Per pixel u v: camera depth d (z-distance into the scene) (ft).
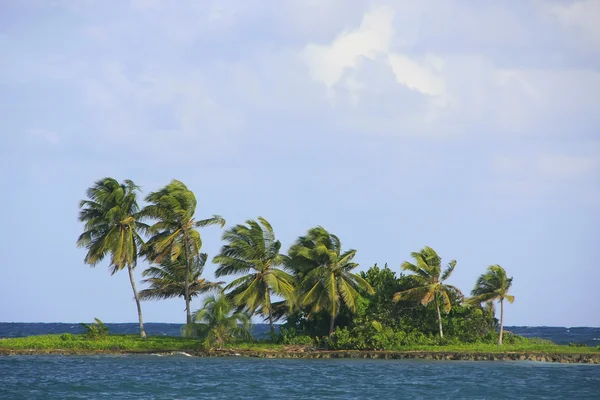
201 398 199.62
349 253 324.39
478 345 327.47
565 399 203.62
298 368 271.69
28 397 197.36
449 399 202.90
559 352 312.71
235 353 316.19
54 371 255.29
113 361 291.17
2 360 291.58
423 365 285.02
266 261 332.80
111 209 329.31
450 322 337.52
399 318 332.80
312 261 330.13
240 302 324.80
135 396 201.05
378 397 205.26
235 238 332.19
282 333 336.08
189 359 302.66
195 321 320.29
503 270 333.01
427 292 323.98
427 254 330.54
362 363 291.17
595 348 330.75
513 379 244.22
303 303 321.93
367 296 336.08
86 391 208.74
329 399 200.64
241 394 207.10
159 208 334.85
